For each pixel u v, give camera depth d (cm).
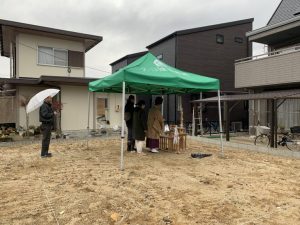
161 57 1794
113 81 687
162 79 684
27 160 759
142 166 672
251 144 994
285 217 376
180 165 686
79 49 1547
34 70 1417
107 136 1344
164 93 1044
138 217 374
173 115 1692
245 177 576
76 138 1242
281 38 1334
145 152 872
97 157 796
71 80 1320
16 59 1386
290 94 928
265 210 400
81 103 1462
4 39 1540
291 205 419
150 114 852
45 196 458
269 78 1246
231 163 714
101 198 446
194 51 1667
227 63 1775
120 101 1576
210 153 860
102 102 1525
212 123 1630
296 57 1124
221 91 1717
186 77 746
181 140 919
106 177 571
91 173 605
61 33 1418
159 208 405
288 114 1285
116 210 398
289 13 1330
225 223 357
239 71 1412
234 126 1680
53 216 379
